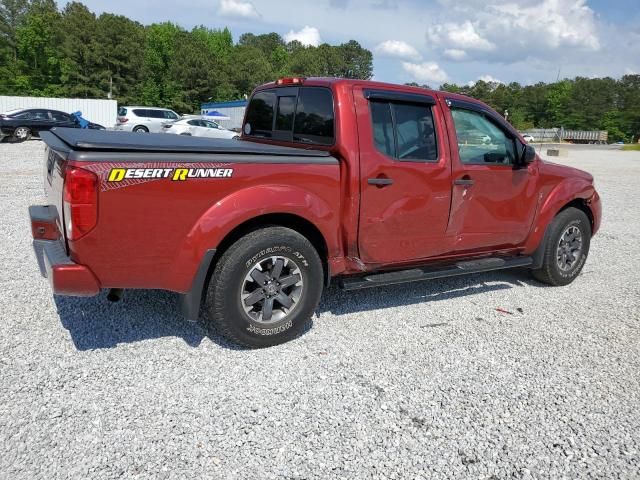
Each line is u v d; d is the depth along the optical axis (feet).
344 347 13.00
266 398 10.55
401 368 12.04
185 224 11.13
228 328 12.05
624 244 25.81
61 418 9.52
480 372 12.02
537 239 17.38
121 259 10.73
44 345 12.19
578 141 269.23
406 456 9.04
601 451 9.41
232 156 11.50
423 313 15.52
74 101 112.16
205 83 230.89
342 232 13.38
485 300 16.89
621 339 14.15
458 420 10.12
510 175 16.07
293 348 12.81
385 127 13.65
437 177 14.42
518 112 357.61
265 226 12.40
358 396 10.78
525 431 9.88
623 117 320.70
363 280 13.89
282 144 15.11
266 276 12.34
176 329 13.42
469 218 15.43
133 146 10.57
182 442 9.08
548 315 15.76
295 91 14.73
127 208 10.49
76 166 10.00
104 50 217.36
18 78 222.07
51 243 11.84
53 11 273.54
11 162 46.26
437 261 15.57
